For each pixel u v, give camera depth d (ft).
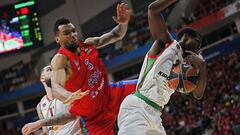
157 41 14.26
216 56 75.87
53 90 15.16
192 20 77.15
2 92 94.99
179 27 77.97
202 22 75.51
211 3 75.51
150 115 14.15
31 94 92.99
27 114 96.12
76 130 17.46
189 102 69.82
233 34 74.69
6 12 75.41
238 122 57.57
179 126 66.49
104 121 16.84
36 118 95.40
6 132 94.17
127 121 14.19
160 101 14.29
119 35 17.24
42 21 89.30
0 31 75.51
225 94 65.21
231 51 74.43
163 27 13.92
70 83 15.84
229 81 67.46
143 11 83.46
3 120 96.48
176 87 14.52
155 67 14.17
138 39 83.15
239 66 68.69
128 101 14.43
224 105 62.95
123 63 84.23
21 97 93.86
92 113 16.55
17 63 95.76
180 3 80.07
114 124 17.21
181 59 14.39
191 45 14.47
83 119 16.84
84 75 15.92
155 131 14.28
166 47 14.25
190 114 67.41
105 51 87.81
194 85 14.57
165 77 14.16
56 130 18.13
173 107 71.41
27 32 75.25
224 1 73.87
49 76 18.89
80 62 15.83
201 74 14.55
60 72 15.35
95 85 16.19
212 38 77.15
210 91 68.33
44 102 19.54
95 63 16.22
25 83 94.43
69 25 15.72
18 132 94.94
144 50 80.48
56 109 18.89
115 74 88.33
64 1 88.38
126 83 17.42
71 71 15.69
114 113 17.06
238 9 71.10
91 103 16.28
